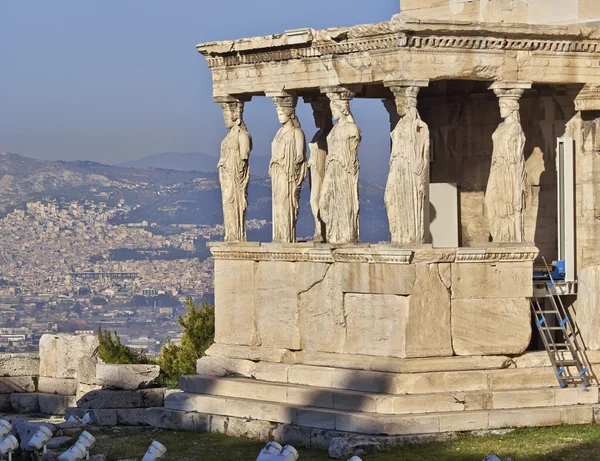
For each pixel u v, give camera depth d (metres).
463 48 25.64
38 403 32.78
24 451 26.05
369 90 28.97
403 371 24.94
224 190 28.73
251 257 27.91
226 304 28.42
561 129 28.14
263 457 19.95
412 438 23.91
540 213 28.56
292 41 26.77
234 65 28.33
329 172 26.58
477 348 25.72
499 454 23.03
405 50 25.19
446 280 25.42
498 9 28.56
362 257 25.61
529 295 26.14
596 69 27.06
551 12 28.14
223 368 27.98
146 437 26.84
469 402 24.94
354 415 24.53
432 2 29.41
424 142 25.31
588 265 27.42
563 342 27.80
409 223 25.25
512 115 26.30
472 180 29.42
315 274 26.66
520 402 25.36
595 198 27.39
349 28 25.77
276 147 27.64
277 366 27.02
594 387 26.00
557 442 23.75
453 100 29.50
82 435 23.20
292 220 27.77
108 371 30.12
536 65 26.48
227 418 26.62
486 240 29.27
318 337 26.67
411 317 25.08
